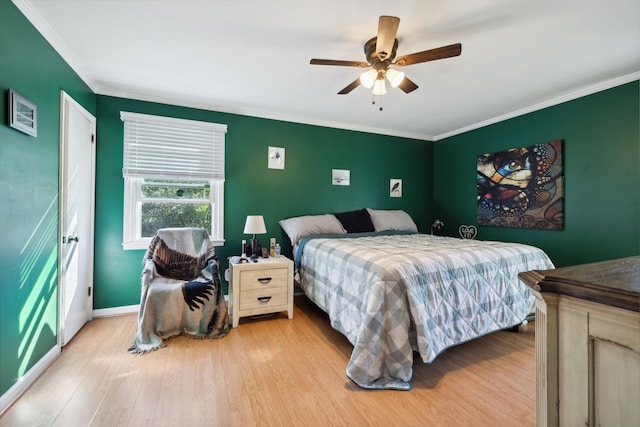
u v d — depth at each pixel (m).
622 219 2.59
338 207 3.97
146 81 2.64
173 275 2.70
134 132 2.89
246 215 3.42
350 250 2.32
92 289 2.72
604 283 0.58
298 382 1.76
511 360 2.04
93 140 2.70
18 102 1.59
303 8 1.69
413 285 1.79
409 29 1.87
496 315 2.12
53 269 2.01
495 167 3.70
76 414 1.47
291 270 2.82
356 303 1.96
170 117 3.05
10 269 1.55
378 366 1.71
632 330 0.51
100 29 1.89
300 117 3.66
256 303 2.68
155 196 3.07
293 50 2.14
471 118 3.74
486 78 2.59
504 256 2.27
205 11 1.72
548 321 0.65
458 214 4.29
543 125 3.20
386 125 4.07
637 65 2.36
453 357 2.08
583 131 2.85
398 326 1.72
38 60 1.82
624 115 2.57
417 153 4.59
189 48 2.12
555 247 3.09
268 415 1.48
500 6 1.67
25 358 1.68
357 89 2.83
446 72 2.47
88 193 2.61
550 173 3.11
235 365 1.95
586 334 0.59
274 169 3.57
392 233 3.53
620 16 1.75
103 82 2.66
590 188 2.80
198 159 3.16
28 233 1.72
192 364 1.96
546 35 1.95
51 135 1.99
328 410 1.51
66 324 2.21
